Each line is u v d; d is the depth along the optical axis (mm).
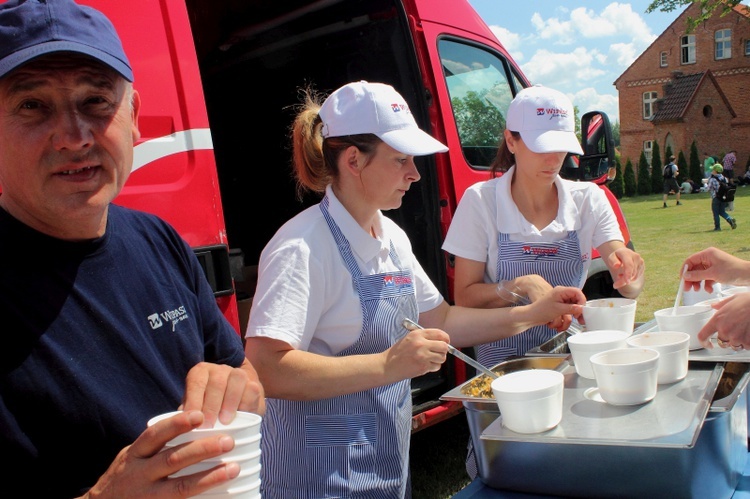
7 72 1082
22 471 1075
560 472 1401
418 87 3676
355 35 3920
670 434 1306
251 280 3719
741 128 37406
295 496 1766
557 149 2270
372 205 1822
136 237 1370
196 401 1104
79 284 1208
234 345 1530
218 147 4410
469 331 2205
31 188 1152
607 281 4469
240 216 4430
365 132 1742
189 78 2371
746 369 1715
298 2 3916
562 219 2443
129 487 926
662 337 1741
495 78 4328
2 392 1070
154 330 1304
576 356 1778
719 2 19922
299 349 1701
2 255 1145
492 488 1526
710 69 37750
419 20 3717
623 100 40656
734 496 1442
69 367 1136
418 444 4344
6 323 1104
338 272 1763
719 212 14289
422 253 3801
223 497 951
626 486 1334
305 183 1914
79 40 1140
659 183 33031
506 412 1464
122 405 1183
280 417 1777
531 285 2291
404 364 1664
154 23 2303
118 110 1222
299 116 1934
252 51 4223
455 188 3697
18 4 1125
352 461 1754
